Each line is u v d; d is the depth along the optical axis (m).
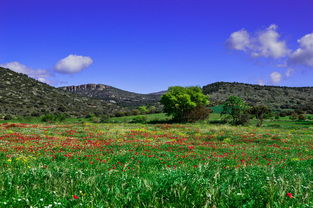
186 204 4.60
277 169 9.80
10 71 173.00
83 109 145.62
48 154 15.58
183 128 47.53
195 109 75.38
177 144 24.03
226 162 14.34
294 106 139.00
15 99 127.44
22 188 5.50
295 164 13.83
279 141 28.70
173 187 5.28
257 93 196.25
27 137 25.19
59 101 149.25
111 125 54.16
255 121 72.31
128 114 106.25
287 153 20.55
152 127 50.84
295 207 4.43
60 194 5.16
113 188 5.52
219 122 71.88
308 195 5.12
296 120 77.00
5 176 6.64
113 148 19.59
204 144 25.91
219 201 4.62
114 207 4.49
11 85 148.50
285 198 4.87
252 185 5.77
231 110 65.44
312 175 8.41
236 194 4.94
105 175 6.82
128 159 14.00
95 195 5.13
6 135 26.14
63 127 42.97
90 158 14.25
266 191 5.19
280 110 124.50
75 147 19.28
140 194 4.97
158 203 4.59
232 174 7.48
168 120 81.56
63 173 6.86
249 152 20.38
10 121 68.12
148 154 16.33
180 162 13.44
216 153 19.03
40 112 114.88
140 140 27.09
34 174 6.86
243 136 32.38
